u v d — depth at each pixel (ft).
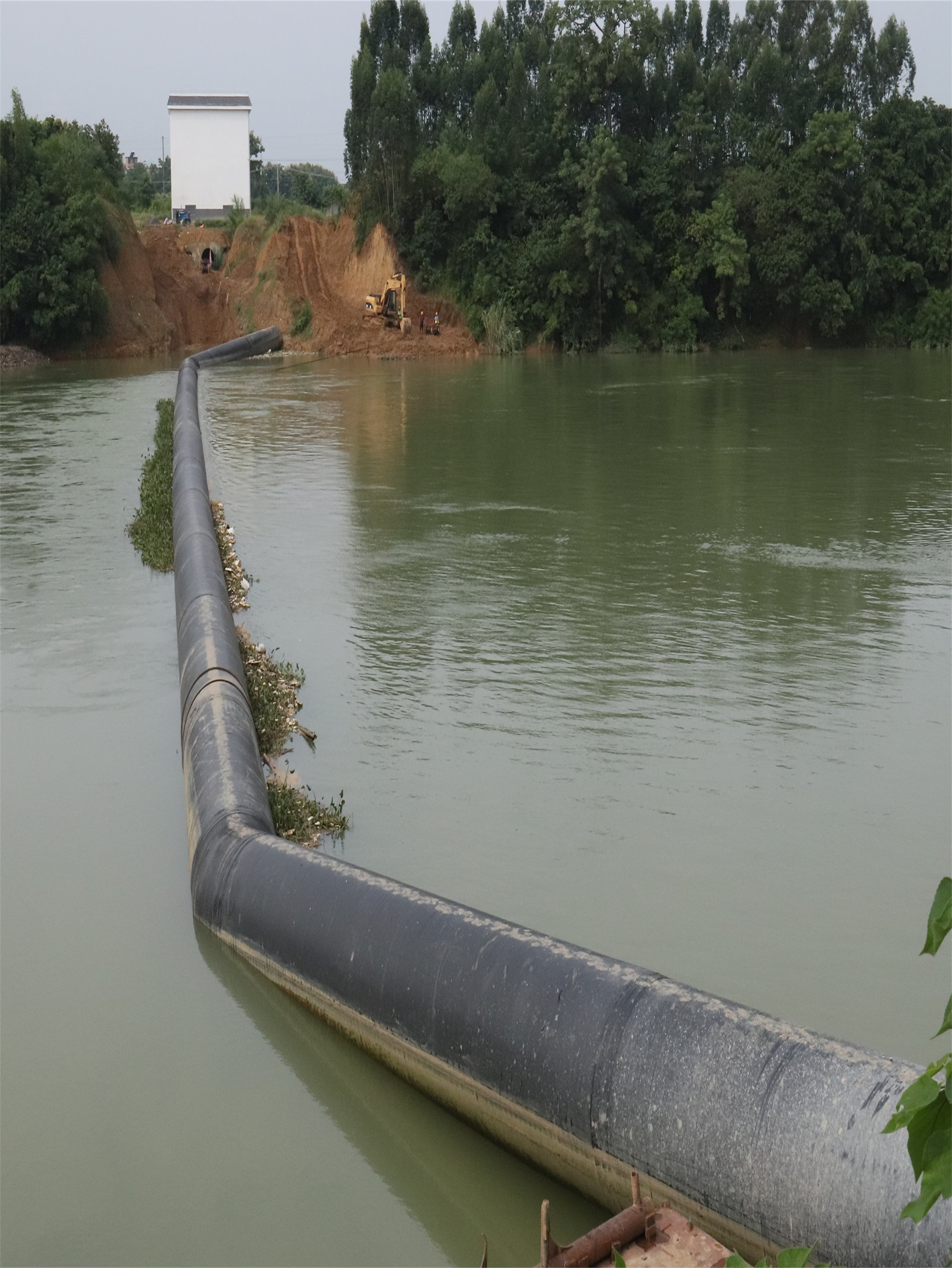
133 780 29.81
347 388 123.65
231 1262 15.72
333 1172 17.33
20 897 24.70
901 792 28.12
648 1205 14.08
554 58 199.00
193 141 294.05
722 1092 14.70
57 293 160.25
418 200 192.13
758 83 205.05
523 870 24.88
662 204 194.18
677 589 45.55
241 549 52.65
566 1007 16.56
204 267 189.57
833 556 50.34
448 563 49.88
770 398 116.47
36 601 44.50
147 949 22.76
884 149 198.59
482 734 31.83
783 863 25.03
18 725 33.14
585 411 104.63
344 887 20.49
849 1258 13.21
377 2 200.34
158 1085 19.13
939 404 110.63
